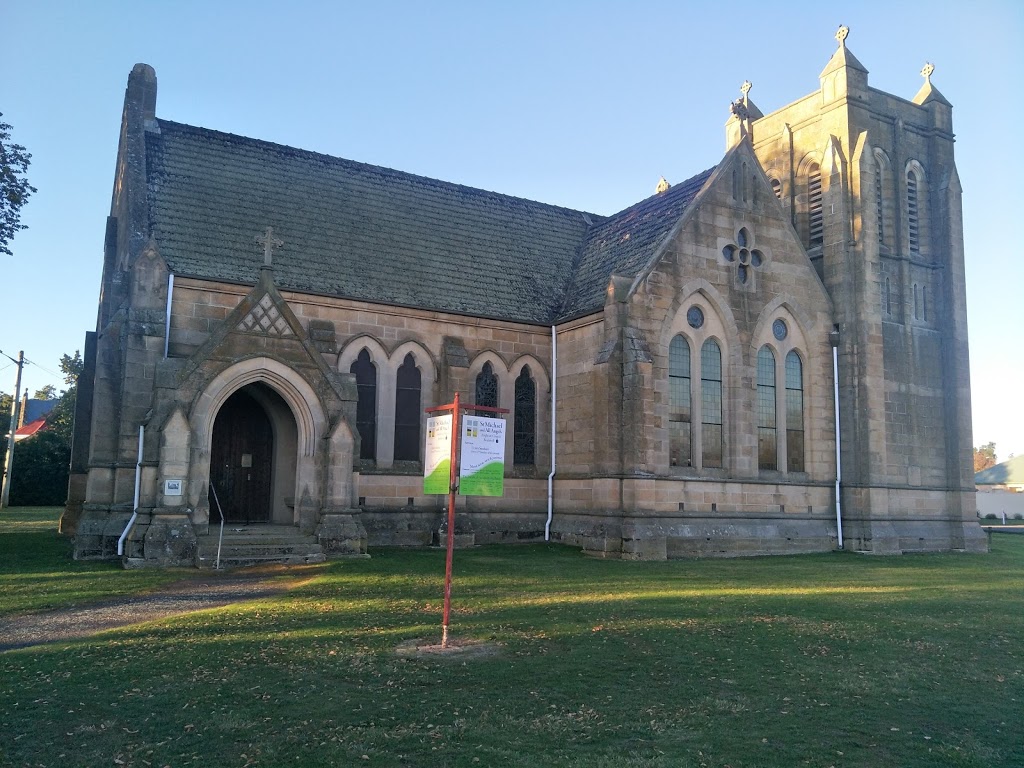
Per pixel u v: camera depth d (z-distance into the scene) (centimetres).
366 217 3388
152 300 2570
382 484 3008
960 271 3872
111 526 2411
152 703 998
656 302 2984
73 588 1889
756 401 3234
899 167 3806
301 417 2528
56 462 6744
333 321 2988
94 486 2481
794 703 1067
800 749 900
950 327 3806
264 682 1094
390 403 3064
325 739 883
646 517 2805
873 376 3412
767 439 3275
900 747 918
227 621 1506
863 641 1452
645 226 3438
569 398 3231
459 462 1342
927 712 1052
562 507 3183
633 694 1079
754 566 2645
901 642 1456
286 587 1941
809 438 3369
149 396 2492
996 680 1220
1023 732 985
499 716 970
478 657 1248
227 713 962
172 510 2284
